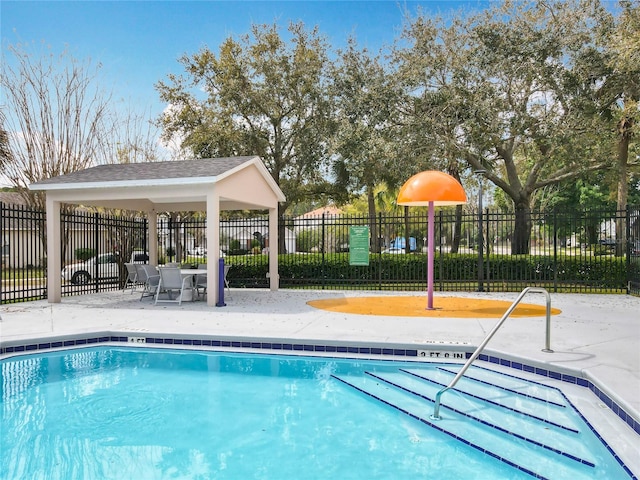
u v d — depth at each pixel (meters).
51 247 12.18
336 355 7.20
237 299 12.84
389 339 7.23
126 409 5.32
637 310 10.45
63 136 16.89
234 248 22.72
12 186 16.47
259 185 13.88
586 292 14.34
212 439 4.53
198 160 13.40
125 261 17.31
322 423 4.92
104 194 11.71
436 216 15.62
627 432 4.18
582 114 17.81
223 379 6.43
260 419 5.03
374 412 5.24
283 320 9.16
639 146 22.83
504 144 21.08
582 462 3.85
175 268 11.75
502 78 18.62
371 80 20.47
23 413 5.19
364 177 23.67
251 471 3.88
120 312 10.34
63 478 3.72
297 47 23.20
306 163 23.88
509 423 4.67
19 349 7.41
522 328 8.08
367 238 15.30
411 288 15.80
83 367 6.98
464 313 10.05
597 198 39.09
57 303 12.03
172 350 7.69
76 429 4.77
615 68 16.62
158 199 14.27
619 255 15.62
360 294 14.09
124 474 3.81
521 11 18.47
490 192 40.66
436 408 4.97
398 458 4.12
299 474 3.83
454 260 16.20
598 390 5.02
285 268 17.20
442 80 19.33
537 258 15.74
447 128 18.86
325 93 22.91
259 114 23.62
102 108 17.97
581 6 18.14
